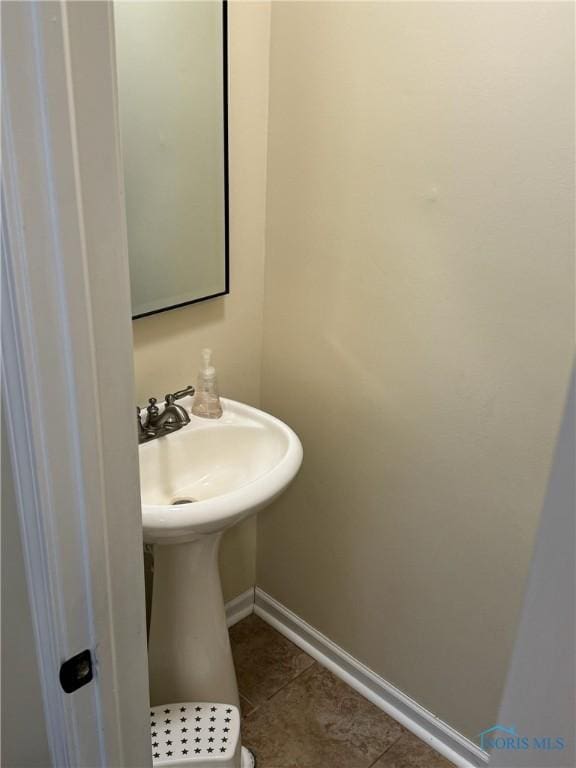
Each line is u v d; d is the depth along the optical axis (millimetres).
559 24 1280
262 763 1907
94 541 817
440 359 1643
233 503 1478
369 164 1614
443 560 1811
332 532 2037
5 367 710
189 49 1562
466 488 1703
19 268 673
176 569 1681
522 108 1365
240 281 1893
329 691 2121
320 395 1921
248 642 2273
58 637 831
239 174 1779
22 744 893
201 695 1804
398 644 1993
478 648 1821
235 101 1703
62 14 627
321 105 1655
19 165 643
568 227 1378
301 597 2211
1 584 802
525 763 738
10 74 616
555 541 663
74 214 689
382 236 1646
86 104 669
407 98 1506
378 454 1844
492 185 1445
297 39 1649
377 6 1489
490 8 1347
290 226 1827
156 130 1563
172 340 1800
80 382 746
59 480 765
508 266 1475
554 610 677
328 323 1829
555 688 691
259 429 1778
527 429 1559
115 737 942
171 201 1643
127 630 906
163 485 1723
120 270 751
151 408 1703
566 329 1438
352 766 1912
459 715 1921
